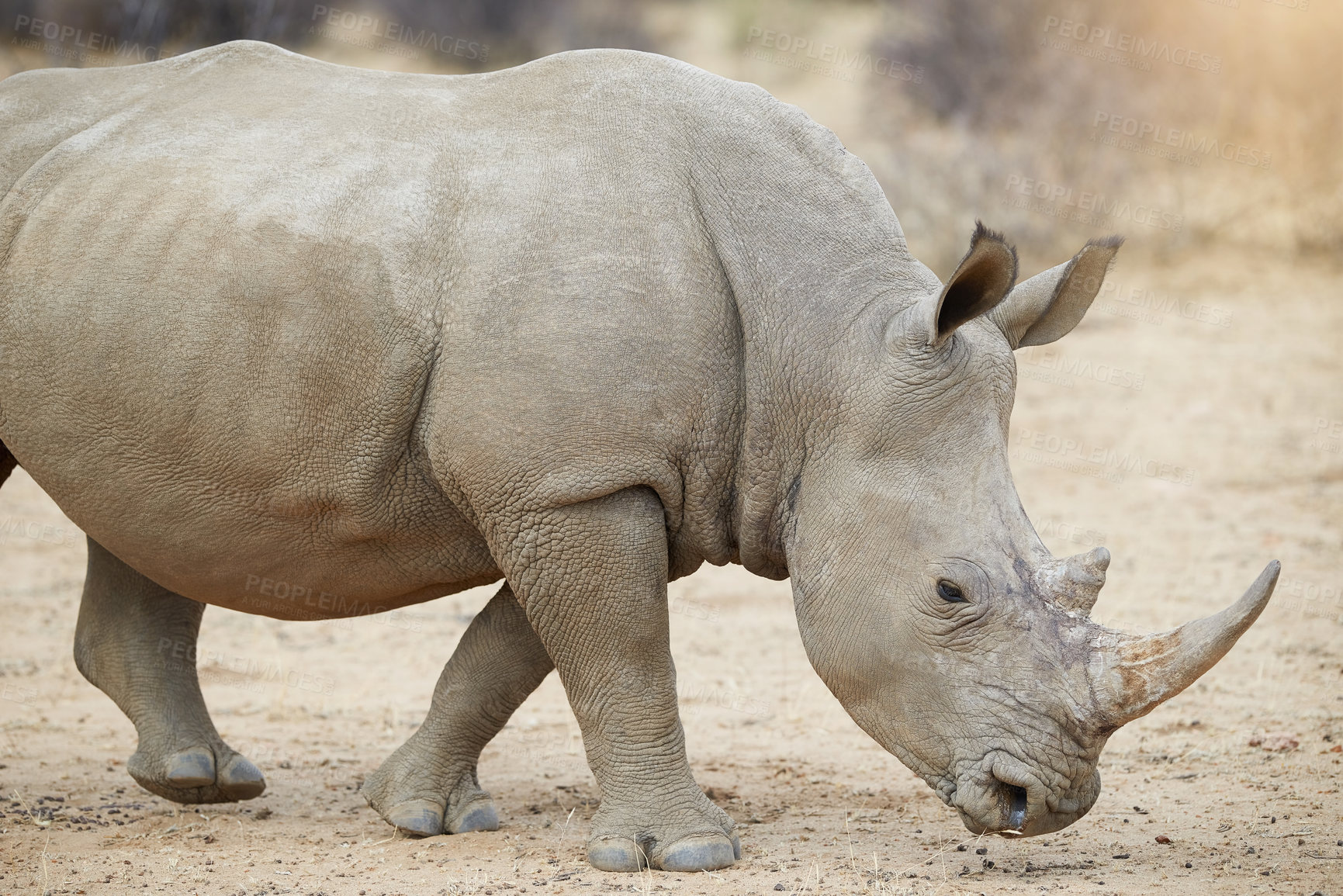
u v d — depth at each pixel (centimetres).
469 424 1531
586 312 1514
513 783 2073
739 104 1638
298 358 1578
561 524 1541
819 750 2222
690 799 1609
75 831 1817
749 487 1566
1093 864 1572
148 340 1616
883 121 7019
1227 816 1758
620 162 1587
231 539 1692
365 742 2345
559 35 10394
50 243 1680
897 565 1477
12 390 1703
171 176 1662
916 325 1491
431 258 1566
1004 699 1427
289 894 1516
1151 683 1376
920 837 1716
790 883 1502
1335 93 5812
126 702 1944
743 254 1568
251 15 6800
